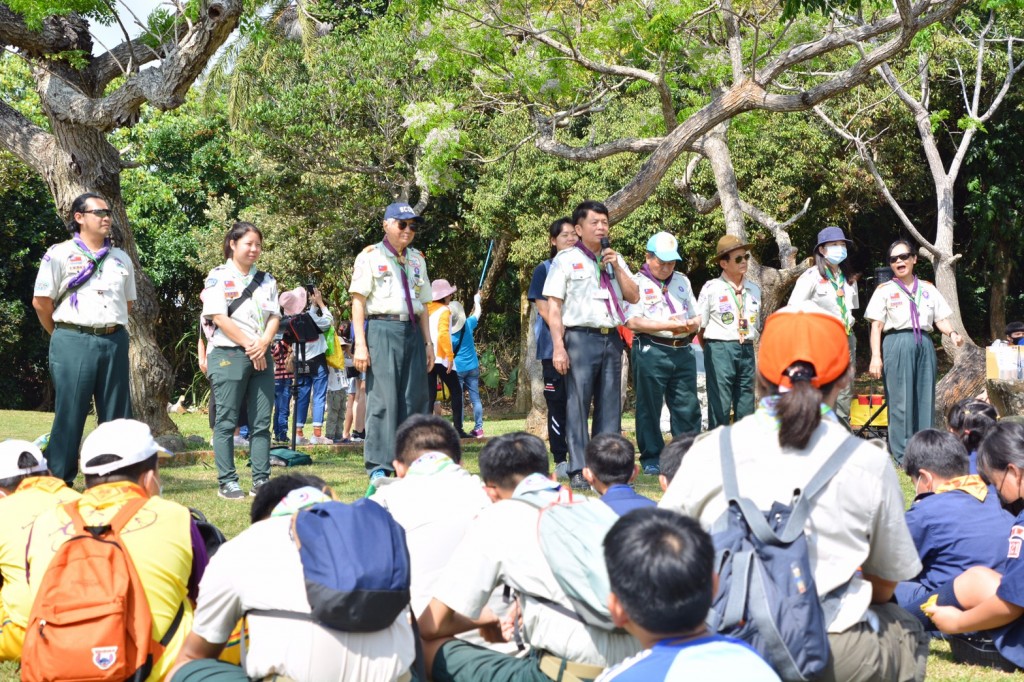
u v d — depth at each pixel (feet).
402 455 15.08
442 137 43.78
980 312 88.38
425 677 12.50
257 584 11.15
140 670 12.37
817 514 10.45
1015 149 77.10
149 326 37.32
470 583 12.14
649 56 39.68
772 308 41.47
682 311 28.48
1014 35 63.26
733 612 9.66
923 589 16.20
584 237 25.48
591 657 11.52
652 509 8.76
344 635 10.89
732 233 41.19
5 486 15.47
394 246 24.72
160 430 37.11
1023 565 14.47
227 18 32.68
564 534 11.59
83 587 12.32
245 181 88.02
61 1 30.40
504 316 91.50
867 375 85.61
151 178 88.63
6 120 35.68
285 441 40.91
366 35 63.82
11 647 13.99
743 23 40.09
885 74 54.70
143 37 35.70
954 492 16.30
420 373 25.07
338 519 11.23
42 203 87.35
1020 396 32.60
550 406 29.14
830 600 10.45
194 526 13.66
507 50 39.86
